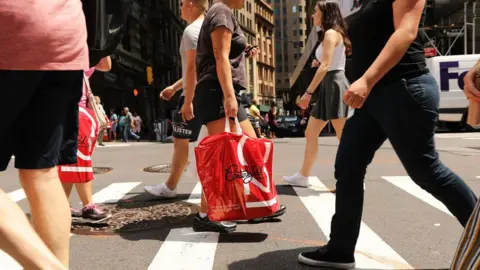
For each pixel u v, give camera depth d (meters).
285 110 78.00
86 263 2.93
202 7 4.08
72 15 1.93
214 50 3.33
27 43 1.76
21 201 5.11
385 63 2.27
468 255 1.76
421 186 2.53
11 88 1.79
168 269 2.78
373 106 2.52
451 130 20.11
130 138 24.92
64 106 2.01
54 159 1.96
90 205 3.96
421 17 2.39
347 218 2.63
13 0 1.73
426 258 2.89
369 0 2.52
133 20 31.81
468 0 23.98
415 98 2.37
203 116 3.55
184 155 4.85
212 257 2.99
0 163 1.96
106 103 27.62
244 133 3.42
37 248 1.47
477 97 2.21
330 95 4.94
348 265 2.70
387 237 3.38
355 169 2.59
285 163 8.51
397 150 2.51
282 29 128.75
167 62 41.16
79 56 1.95
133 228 3.76
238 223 3.89
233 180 3.26
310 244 3.25
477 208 1.78
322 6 4.97
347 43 3.68
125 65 29.34
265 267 2.77
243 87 3.69
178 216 4.13
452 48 27.28
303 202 4.70
